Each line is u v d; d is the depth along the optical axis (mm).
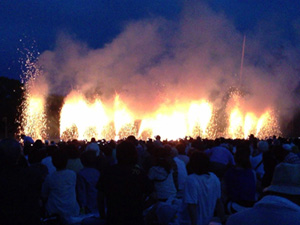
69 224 6949
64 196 7051
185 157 10602
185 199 5551
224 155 10422
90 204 7824
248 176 6758
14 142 4297
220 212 5922
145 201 6270
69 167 8656
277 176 3062
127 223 4578
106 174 4770
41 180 4422
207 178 5684
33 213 4227
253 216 3047
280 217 2943
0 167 4215
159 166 7594
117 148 4852
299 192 2984
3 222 4070
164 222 6969
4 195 4070
